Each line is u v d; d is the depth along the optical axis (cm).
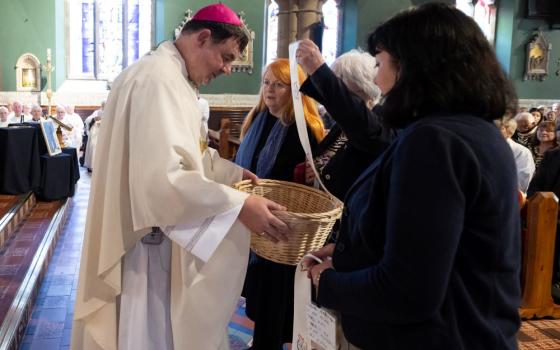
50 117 675
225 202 173
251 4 1209
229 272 186
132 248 191
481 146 109
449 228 104
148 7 1198
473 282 113
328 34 1350
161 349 198
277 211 175
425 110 117
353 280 120
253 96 1247
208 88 1217
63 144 679
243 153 280
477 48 115
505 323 118
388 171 117
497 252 112
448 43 114
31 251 430
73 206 658
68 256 474
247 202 175
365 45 137
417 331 114
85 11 1169
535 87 1446
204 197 172
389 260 109
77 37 1170
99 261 186
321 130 245
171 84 181
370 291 114
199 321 188
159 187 170
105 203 184
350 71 216
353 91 217
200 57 195
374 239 122
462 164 107
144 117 175
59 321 345
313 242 178
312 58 187
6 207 512
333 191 214
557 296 383
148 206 172
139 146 174
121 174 183
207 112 939
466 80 112
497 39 1450
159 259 195
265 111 276
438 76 113
